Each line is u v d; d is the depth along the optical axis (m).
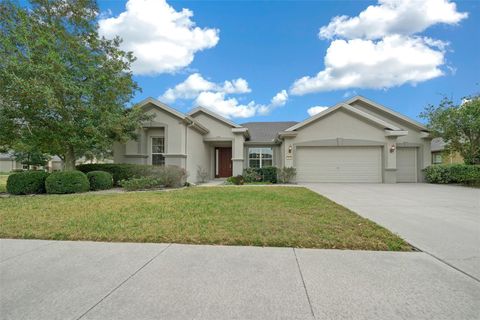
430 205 7.26
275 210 6.18
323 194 9.64
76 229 4.65
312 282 2.75
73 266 3.19
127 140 12.44
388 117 16.34
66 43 10.45
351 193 9.99
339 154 15.24
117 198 8.08
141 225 4.88
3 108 9.47
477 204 7.45
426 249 3.73
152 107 13.59
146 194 9.09
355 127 15.08
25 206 6.71
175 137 13.46
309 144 15.18
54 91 9.68
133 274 2.96
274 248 3.79
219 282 2.76
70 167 11.59
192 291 2.57
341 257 3.44
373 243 3.90
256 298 2.45
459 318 2.14
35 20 10.20
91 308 2.29
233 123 16.39
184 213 5.84
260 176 15.22
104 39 11.47
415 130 15.96
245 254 3.55
